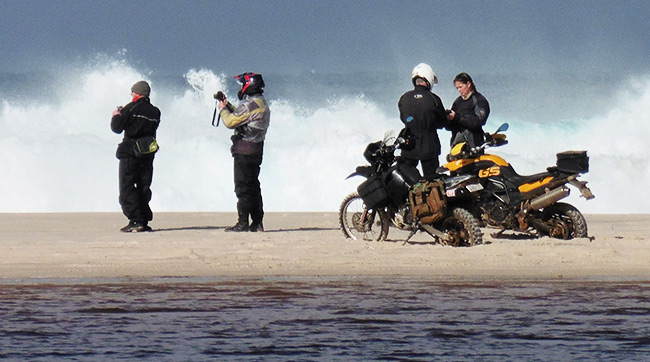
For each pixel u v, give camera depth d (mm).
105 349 27828
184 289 37188
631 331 30297
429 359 26828
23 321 31422
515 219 49500
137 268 41531
